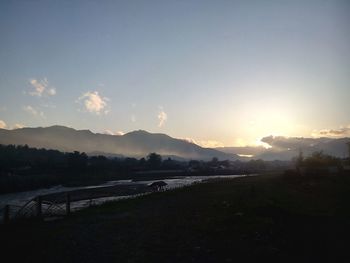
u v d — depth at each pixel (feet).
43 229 65.51
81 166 599.57
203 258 41.52
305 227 57.67
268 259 40.37
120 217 77.05
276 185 168.04
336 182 171.12
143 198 122.52
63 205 178.09
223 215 70.23
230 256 41.88
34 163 604.49
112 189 305.53
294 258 40.70
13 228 68.85
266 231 53.88
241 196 109.09
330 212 73.97
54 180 435.94
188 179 495.41
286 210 72.33
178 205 95.20
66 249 48.26
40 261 42.93
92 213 86.33
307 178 199.11
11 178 369.71
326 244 46.75
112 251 46.19
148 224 65.82
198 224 62.49
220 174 626.23
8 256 45.70
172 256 42.70
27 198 261.03
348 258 40.70
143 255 43.50
